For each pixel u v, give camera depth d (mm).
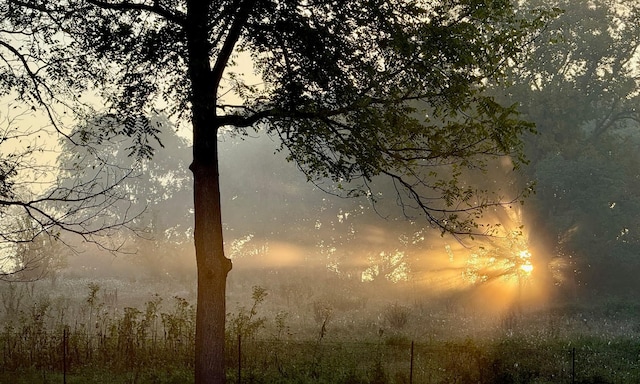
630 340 20828
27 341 15781
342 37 11633
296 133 12688
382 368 13227
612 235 44281
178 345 15320
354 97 11867
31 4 11680
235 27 11414
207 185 11742
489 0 11945
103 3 11711
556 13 12430
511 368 14547
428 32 11680
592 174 42062
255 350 15398
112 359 14367
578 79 47375
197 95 11266
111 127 12539
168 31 11078
